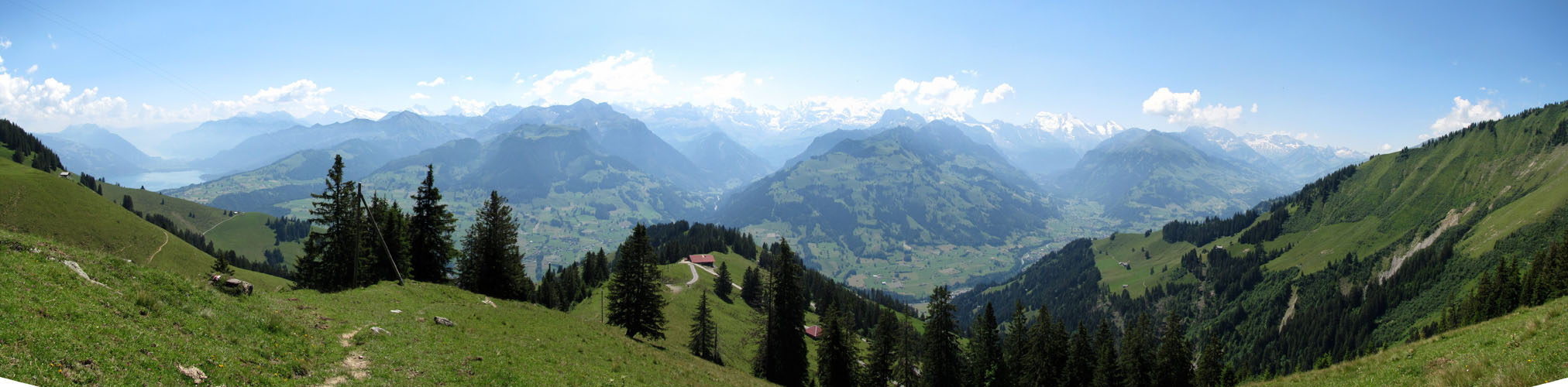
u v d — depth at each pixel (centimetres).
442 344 3278
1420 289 19312
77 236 12712
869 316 16725
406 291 5122
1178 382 7900
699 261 19375
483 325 4275
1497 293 10538
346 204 6594
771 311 7819
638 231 7488
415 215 7650
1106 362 7906
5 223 11756
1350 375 3350
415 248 7556
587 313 11762
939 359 7381
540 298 12600
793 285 7750
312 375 2311
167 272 2752
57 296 1947
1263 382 4072
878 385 7575
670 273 16688
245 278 14188
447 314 4347
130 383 1633
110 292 2222
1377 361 3422
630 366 4188
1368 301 19988
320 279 6575
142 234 13925
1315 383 3450
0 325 1582
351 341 2934
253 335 2423
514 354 3447
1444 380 2402
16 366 1443
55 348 1614
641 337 7756
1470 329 3597
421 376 2636
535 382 2967
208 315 2381
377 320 3447
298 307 3384
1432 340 3575
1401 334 17662
